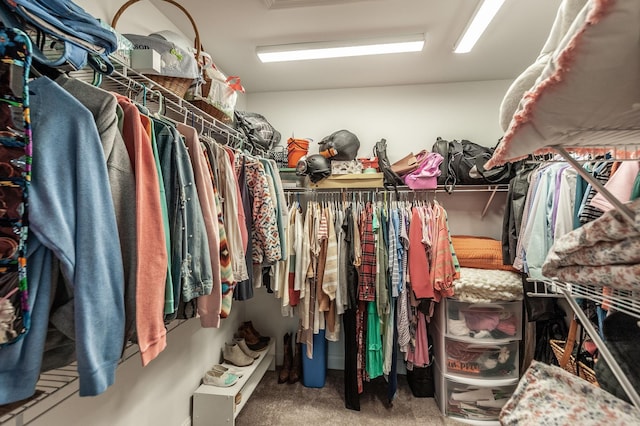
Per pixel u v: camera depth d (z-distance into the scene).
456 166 2.14
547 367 0.75
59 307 0.62
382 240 2.02
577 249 0.59
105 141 0.68
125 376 1.28
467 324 1.92
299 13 1.66
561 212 1.42
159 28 1.64
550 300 1.79
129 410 1.29
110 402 1.19
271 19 1.71
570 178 1.42
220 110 1.52
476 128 2.49
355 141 2.40
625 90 0.38
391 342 1.97
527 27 1.77
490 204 2.40
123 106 0.77
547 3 1.58
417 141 2.55
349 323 2.05
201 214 0.96
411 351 2.05
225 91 1.56
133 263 0.70
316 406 2.00
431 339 2.19
